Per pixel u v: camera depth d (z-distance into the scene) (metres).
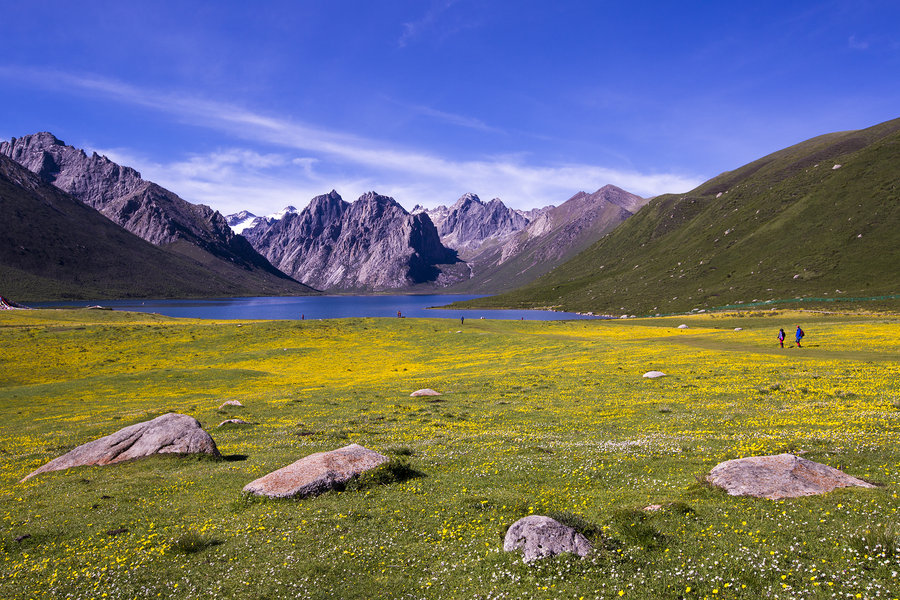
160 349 89.50
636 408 33.72
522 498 16.89
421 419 34.94
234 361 80.38
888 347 54.28
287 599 11.48
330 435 30.58
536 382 48.81
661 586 10.66
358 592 11.67
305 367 75.25
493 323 117.69
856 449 19.00
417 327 105.44
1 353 82.62
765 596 9.94
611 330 104.06
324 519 16.05
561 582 11.31
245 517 16.77
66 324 118.31
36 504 19.86
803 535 11.99
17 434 38.72
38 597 12.27
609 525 13.89
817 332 71.12
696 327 111.62
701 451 21.06
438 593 11.48
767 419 27.19
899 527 11.52
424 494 18.14
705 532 12.77
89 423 40.94
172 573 13.06
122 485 21.73
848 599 9.52
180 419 28.59
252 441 31.12
